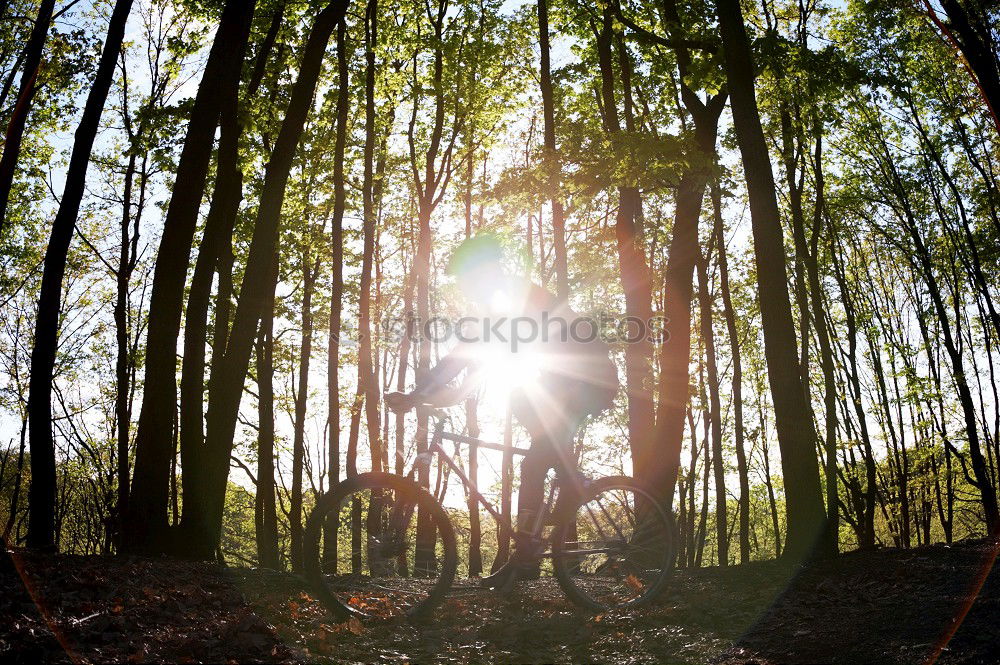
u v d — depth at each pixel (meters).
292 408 27.09
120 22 9.25
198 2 13.55
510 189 13.02
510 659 4.29
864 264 30.31
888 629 4.34
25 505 31.23
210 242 9.20
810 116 13.58
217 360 12.61
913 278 28.56
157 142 14.72
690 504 26.34
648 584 5.49
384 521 5.07
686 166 10.45
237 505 30.59
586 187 12.51
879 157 24.27
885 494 31.55
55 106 18.25
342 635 4.51
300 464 20.19
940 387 28.02
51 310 8.48
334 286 16.30
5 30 16.00
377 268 23.27
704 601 5.44
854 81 11.07
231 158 9.36
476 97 20.00
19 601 4.04
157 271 8.07
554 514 5.32
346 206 20.33
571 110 19.66
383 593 5.09
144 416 7.89
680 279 10.88
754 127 8.36
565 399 5.21
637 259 13.91
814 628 4.53
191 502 8.43
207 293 9.07
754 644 4.36
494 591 5.36
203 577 5.54
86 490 30.20
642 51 14.27
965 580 5.18
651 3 13.67
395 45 17.50
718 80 10.36
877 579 5.62
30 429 8.24
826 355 12.88
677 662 4.16
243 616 4.48
